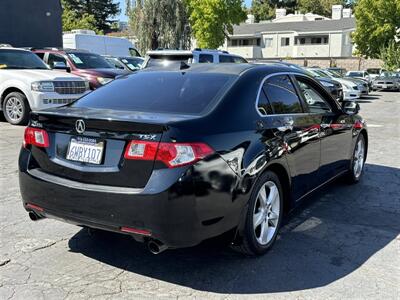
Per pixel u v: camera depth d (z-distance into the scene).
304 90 4.97
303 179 4.61
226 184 3.43
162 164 3.21
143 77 4.52
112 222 3.35
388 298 3.35
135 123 3.28
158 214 3.19
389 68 39.47
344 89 21.59
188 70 4.48
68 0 63.31
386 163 7.68
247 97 3.99
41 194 3.70
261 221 3.95
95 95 4.35
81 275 3.62
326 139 5.10
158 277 3.61
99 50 21.14
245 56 58.00
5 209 5.05
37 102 10.23
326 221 4.88
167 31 35.28
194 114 3.62
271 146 3.93
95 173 3.43
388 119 14.44
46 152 3.76
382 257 4.02
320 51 55.97
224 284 3.51
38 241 4.23
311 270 3.76
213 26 36.31
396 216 5.08
